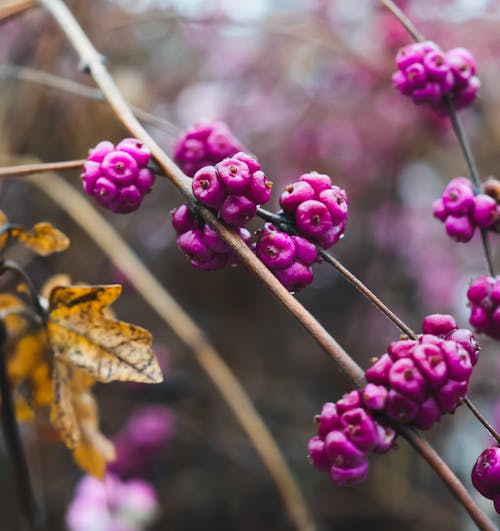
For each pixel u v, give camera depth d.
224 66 0.54
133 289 0.47
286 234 0.21
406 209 0.55
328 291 0.54
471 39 0.48
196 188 0.21
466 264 0.55
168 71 0.52
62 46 0.44
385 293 0.53
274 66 0.53
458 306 0.54
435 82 0.26
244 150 0.26
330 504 0.46
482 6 0.48
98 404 0.47
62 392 0.25
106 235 0.36
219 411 0.48
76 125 0.45
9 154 0.43
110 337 0.24
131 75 0.46
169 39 0.52
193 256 0.22
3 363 0.26
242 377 0.50
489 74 0.49
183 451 0.47
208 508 0.46
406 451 0.47
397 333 0.53
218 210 0.21
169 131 0.28
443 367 0.19
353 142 0.52
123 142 0.23
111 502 0.40
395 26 0.43
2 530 0.42
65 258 0.45
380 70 0.44
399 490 0.46
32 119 0.43
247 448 0.47
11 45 0.45
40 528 0.29
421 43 0.26
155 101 0.50
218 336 0.51
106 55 0.49
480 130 0.51
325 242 0.21
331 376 0.52
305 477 0.47
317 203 0.21
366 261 0.54
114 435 0.47
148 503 0.40
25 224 0.45
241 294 0.51
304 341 0.52
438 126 0.48
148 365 0.24
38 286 0.44
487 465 0.20
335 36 0.49
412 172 0.55
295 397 0.50
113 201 0.23
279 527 0.46
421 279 0.55
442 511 0.46
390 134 0.51
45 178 0.37
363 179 0.53
